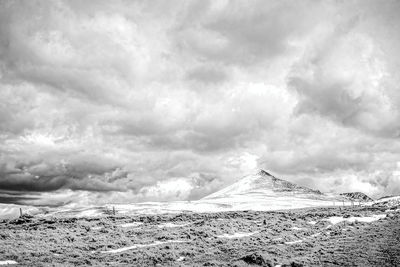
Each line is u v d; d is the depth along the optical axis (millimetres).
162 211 128875
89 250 35438
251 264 27766
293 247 36562
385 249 30969
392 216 62562
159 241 41469
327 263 26766
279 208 171000
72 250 34719
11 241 36906
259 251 32781
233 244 39438
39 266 27266
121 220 63688
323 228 53531
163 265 28391
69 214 116688
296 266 26109
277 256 31172
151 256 31344
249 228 53531
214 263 28344
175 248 36312
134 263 29000
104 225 55312
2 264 27906
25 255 31344
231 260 29719
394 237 38156
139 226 56531
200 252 34969
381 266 24375
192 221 63406
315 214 75938
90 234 44469
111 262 29484
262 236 45094
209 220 62656
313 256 30391
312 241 40156
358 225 53250
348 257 28500
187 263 29203
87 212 120375
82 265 28203
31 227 50844
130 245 38406
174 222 61438
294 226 55969
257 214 79812
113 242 39125
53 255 32125
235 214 80438
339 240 39375
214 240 42000
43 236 41219
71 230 47312
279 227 53469
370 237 39656
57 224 54250
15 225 55875
